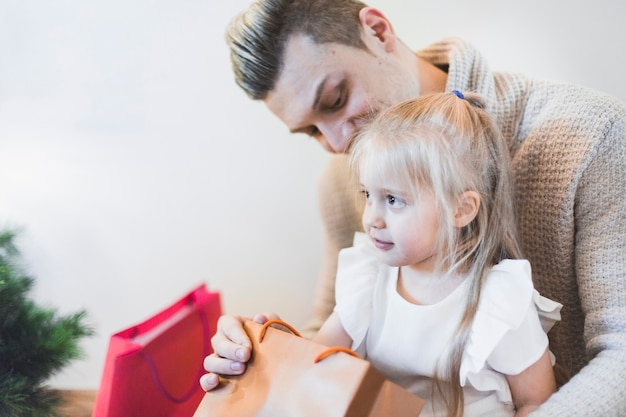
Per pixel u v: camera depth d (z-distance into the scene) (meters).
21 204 1.20
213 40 1.05
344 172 1.03
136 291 1.22
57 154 1.18
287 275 1.15
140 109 1.13
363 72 0.93
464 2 0.96
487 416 0.69
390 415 0.58
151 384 0.83
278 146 1.07
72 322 1.09
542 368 0.69
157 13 1.07
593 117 0.79
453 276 0.72
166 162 1.15
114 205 1.19
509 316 0.67
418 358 0.72
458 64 0.91
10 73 1.14
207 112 1.09
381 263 0.80
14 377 1.02
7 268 1.09
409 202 0.67
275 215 1.13
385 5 0.96
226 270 1.18
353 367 0.58
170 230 1.19
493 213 0.73
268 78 0.98
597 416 0.62
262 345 0.65
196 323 0.93
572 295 0.85
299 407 0.58
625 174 0.77
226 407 0.63
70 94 1.14
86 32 1.11
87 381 1.25
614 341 0.70
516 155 0.88
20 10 1.11
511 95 0.92
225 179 1.13
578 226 0.81
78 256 1.22
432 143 0.67
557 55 0.97
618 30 0.94
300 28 0.92
